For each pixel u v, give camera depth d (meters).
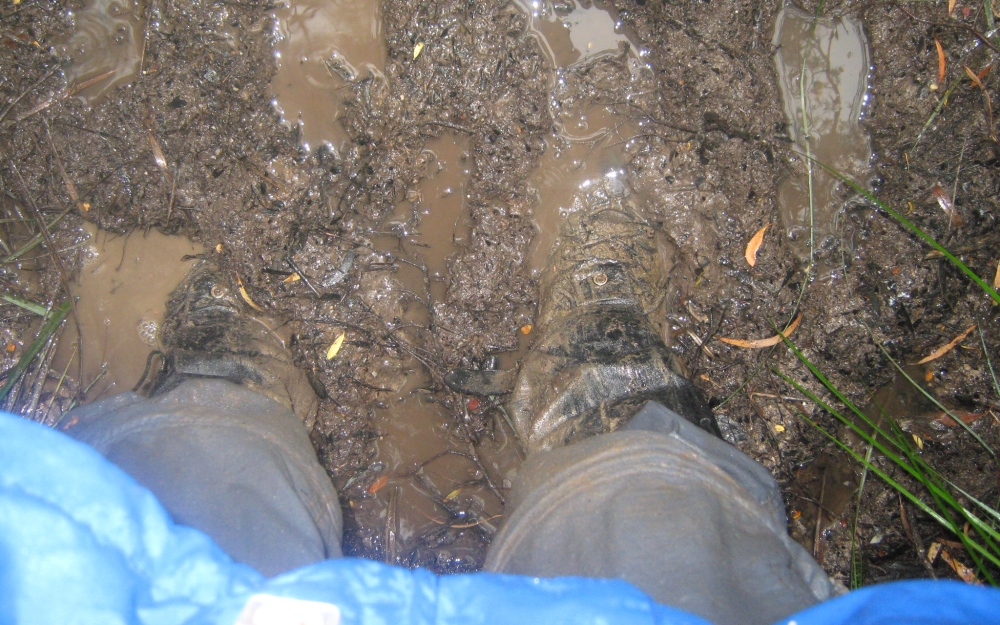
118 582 0.58
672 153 1.70
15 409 1.66
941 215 1.66
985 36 1.62
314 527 1.14
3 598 0.55
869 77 1.69
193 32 1.64
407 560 1.76
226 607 0.64
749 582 0.96
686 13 1.65
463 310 1.74
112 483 0.62
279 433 1.28
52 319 1.69
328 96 1.67
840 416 1.60
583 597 0.71
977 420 1.64
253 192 1.67
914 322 1.68
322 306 1.71
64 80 1.66
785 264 1.70
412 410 1.77
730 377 1.73
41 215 1.66
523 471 1.33
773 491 1.25
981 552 1.48
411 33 1.64
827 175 1.70
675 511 1.01
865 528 1.68
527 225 1.73
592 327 1.62
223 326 1.62
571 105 1.70
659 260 1.74
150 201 1.67
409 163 1.69
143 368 1.74
